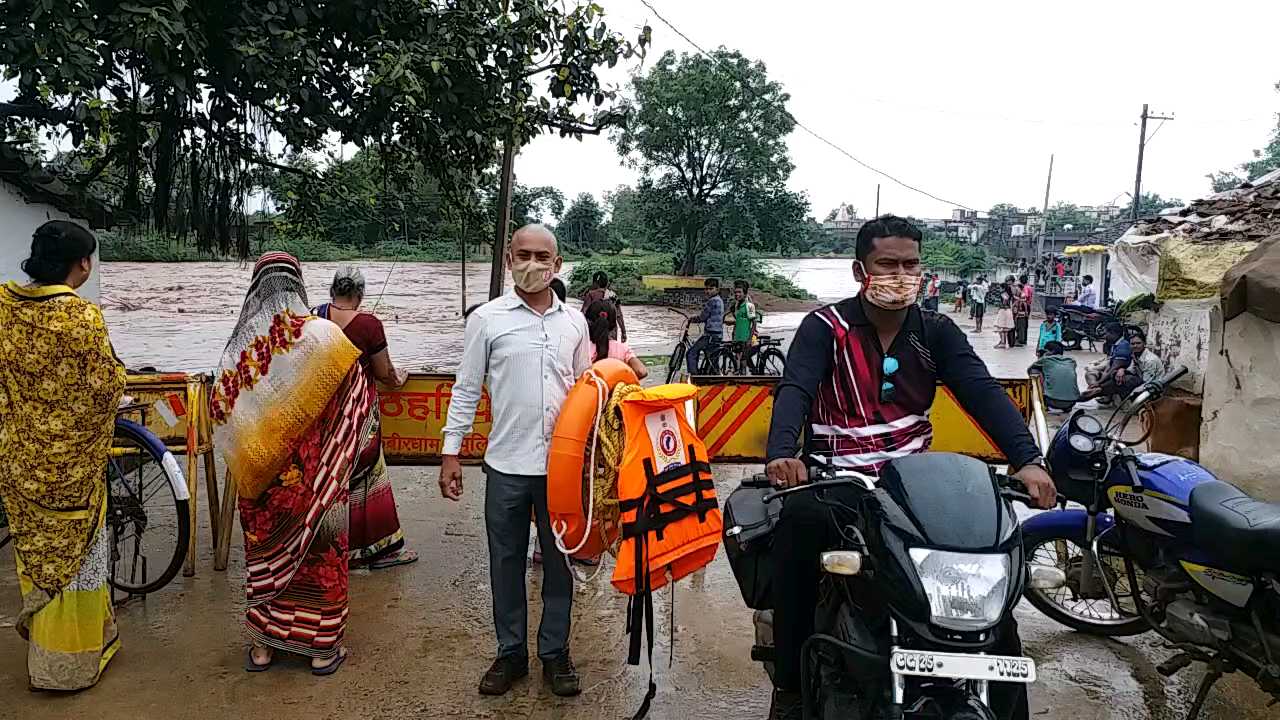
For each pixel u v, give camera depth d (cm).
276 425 385
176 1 543
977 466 257
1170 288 576
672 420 361
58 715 364
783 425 287
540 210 6012
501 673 390
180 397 516
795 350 309
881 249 297
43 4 510
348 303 509
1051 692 396
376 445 521
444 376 539
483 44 698
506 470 385
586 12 737
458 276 4172
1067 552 456
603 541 374
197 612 467
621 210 6650
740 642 444
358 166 904
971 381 307
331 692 388
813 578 298
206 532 590
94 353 358
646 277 3534
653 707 379
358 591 502
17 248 656
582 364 405
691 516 354
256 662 406
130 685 391
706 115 3509
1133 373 1155
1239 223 603
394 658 421
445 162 802
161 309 2591
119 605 473
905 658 233
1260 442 470
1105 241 3688
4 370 355
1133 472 375
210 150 732
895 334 309
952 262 5378
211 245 771
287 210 931
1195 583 353
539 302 393
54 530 367
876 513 251
